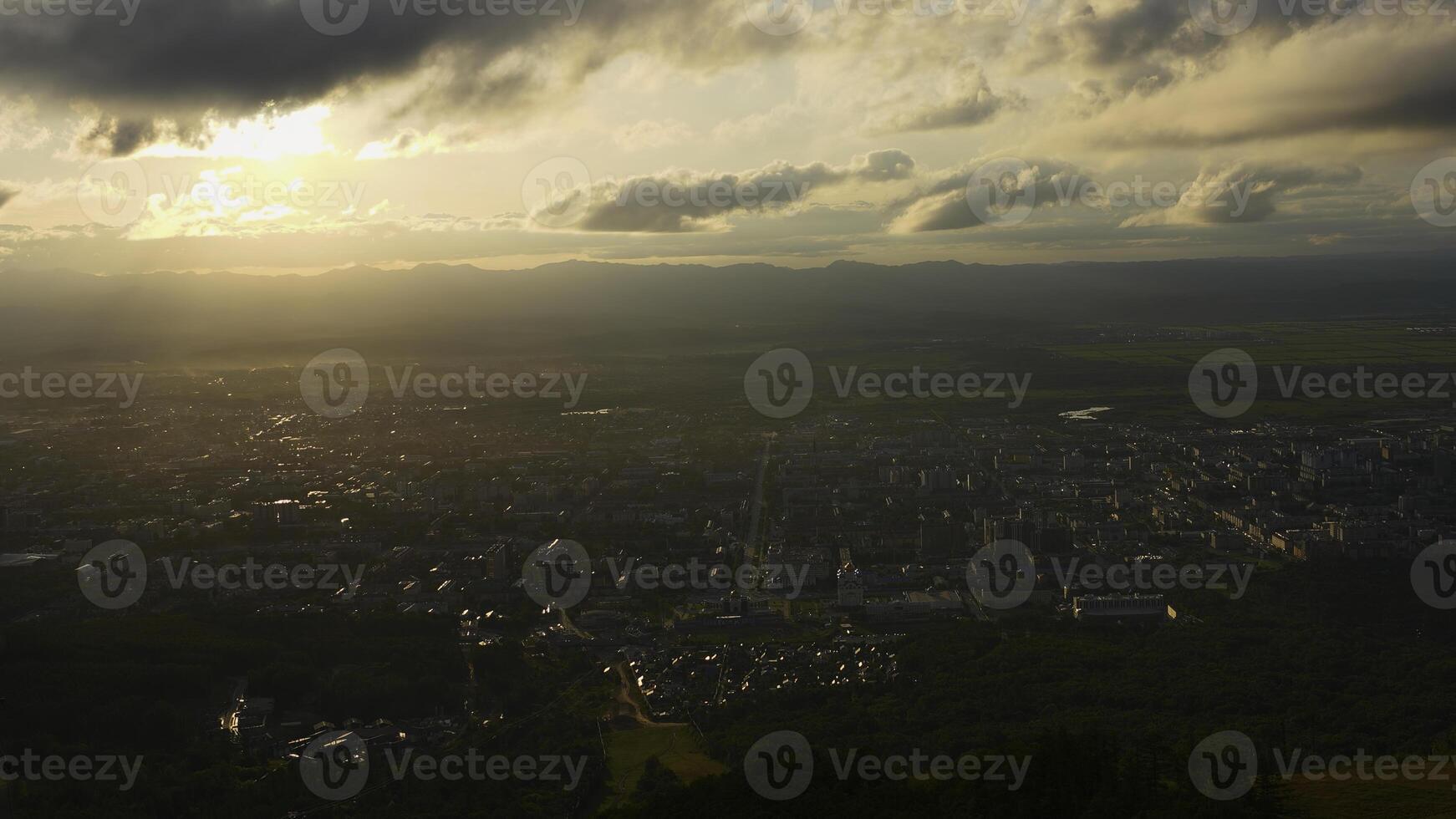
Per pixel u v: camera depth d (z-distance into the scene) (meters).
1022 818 135.12
